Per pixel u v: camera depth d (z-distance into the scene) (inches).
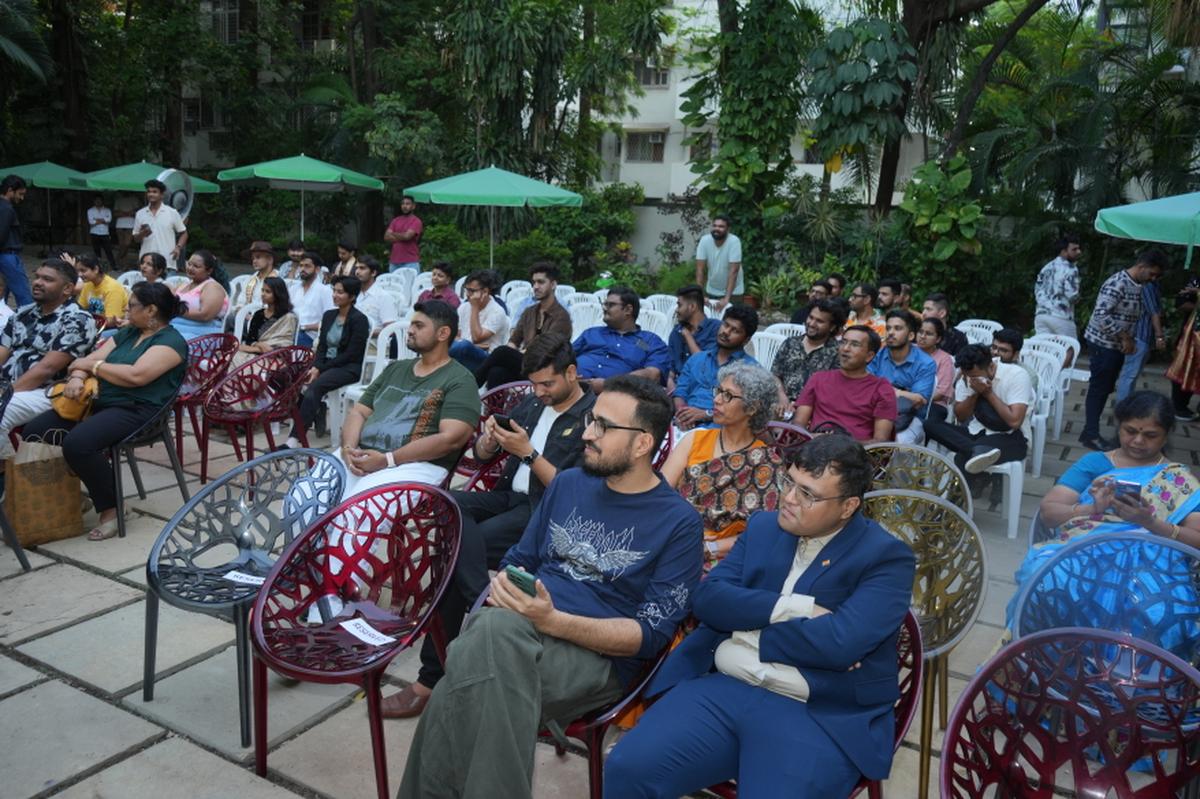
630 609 103.7
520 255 625.0
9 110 842.8
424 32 791.1
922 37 519.2
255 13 914.7
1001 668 84.0
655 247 757.3
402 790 86.1
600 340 243.6
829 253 562.3
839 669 89.9
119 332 202.8
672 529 103.6
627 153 1008.2
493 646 84.4
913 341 230.4
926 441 229.0
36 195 850.8
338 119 823.7
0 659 142.0
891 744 90.7
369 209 826.2
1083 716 84.7
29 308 205.5
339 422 256.1
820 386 194.9
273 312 282.2
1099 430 322.7
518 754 82.0
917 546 120.2
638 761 89.5
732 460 132.3
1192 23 407.8
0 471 185.3
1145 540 109.7
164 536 127.3
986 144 561.9
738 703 93.4
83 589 166.4
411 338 160.2
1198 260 482.9
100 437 184.1
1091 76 559.2
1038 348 317.7
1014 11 617.6
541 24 649.6
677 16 917.2
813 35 521.0
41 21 843.4
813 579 95.2
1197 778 89.9
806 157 882.8
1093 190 522.0
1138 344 290.8
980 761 82.0
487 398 187.3
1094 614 112.8
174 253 444.1
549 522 111.4
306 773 116.3
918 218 492.1
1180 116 528.4
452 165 745.0
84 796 110.6
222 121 1066.1
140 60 871.7
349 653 106.7
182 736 123.8
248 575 129.0
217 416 218.8
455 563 110.4
